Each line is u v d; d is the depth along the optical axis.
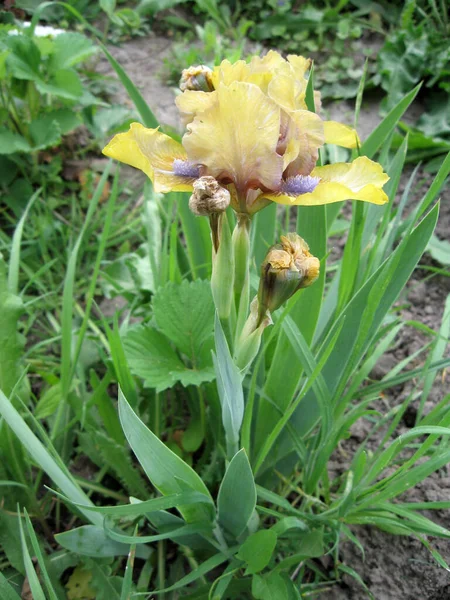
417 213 0.22
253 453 0.28
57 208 0.47
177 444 0.31
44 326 0.38
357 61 0.59
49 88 0.45
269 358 0.29
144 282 0.34
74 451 0.32
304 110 0.17
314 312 0.25
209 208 0.16
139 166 0.17
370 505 0.23
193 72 0.19
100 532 0.23
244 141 0.16
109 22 0.63
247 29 0.63
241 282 0.19
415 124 0.51
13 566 0.26
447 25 0.56
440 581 0.26
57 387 0.30
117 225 0.44
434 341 0.27
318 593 0.27
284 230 0.43
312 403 0.26
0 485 0.27
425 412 0.33
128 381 0.27
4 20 0.56
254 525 0.25
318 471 0.26
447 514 0.29
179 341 0.28
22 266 0.40
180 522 0.24
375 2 0.62
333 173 0.18
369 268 0.26
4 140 0.44
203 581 0.26
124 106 0.52
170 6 0.62
